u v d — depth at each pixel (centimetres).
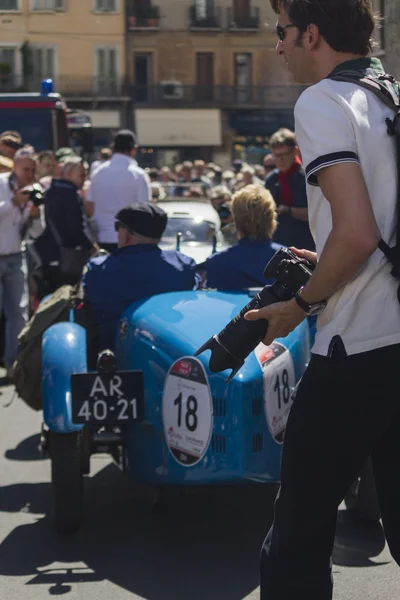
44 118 2225
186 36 5750
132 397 568
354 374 311
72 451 594
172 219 1379
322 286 304
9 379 1145
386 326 310
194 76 5888
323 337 315
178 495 688
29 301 1294
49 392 582
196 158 6138
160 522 632
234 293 638
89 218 1281
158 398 566
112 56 5666
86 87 5697
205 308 596
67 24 5353
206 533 611
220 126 6009
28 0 5175
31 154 1096
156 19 5722
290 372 564
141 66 5803
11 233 1098
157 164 6144
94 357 670
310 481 320
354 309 309
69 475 594
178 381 555
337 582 524
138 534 609
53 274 1173
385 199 311
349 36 327
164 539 601
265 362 550
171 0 5741
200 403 545
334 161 301
